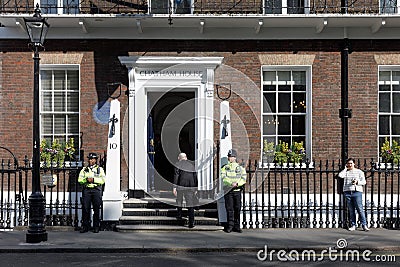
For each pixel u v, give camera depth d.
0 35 14.76
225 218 13.77
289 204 14.03
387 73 15.21
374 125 14.90
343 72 14.88
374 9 14.82
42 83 15.18
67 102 15.19
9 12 14.49
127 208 14.23
